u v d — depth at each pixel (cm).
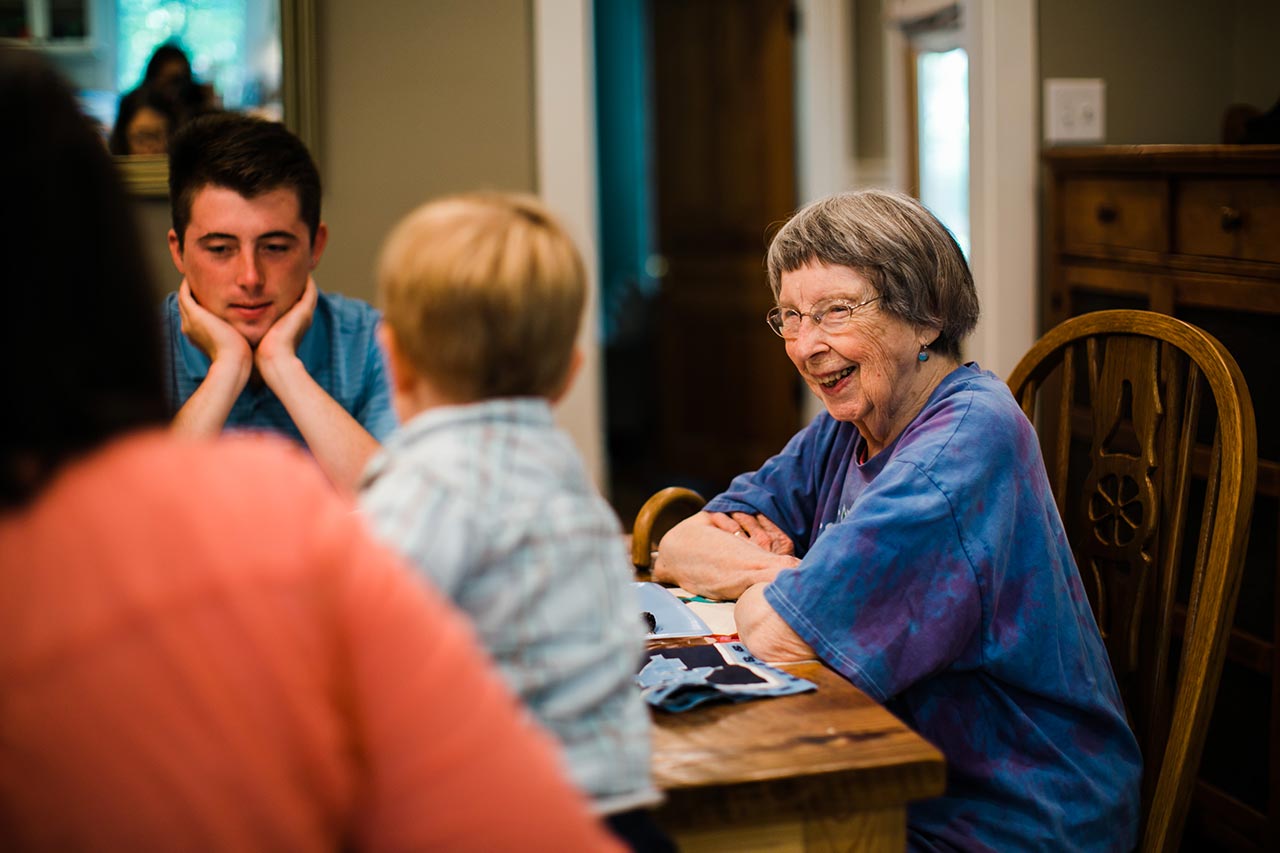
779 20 444
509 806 54
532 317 79
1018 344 253
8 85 53
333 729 52
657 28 512
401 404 86
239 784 49
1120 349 154
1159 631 143
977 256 254
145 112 225
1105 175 218
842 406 142
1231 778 191
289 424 167
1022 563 129
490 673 58
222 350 156
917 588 123
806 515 167
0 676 48
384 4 235
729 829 96
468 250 78
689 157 502
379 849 54
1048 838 125
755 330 474
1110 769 132
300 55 229
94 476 52
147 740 48
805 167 444
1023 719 128
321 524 55
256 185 153
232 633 50
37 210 52
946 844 125
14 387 51
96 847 48
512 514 76
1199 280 192
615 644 78
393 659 54
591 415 257
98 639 48
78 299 53
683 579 153
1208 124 256
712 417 505
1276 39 242
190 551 51
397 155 239
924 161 386
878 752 98
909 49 382
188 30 225
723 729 103
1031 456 133
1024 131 249
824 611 122
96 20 222
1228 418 135
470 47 239
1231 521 133
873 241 136
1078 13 249
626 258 687
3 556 50
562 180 244
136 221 56
